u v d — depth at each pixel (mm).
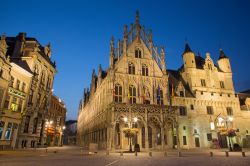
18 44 34594
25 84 31734
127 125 36000
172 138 38281
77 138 84438
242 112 48000
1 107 25797
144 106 36219
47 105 38812
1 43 25625
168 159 16578
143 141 36781
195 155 21453
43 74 37438
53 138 49062
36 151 24875
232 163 13281
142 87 40156
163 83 42094
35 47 34594
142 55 43312
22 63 32500
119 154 23062
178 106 41812
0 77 25297
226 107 47031
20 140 30047
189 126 42656
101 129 41531
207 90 47781
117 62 40812
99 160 15367
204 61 53812
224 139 44031
